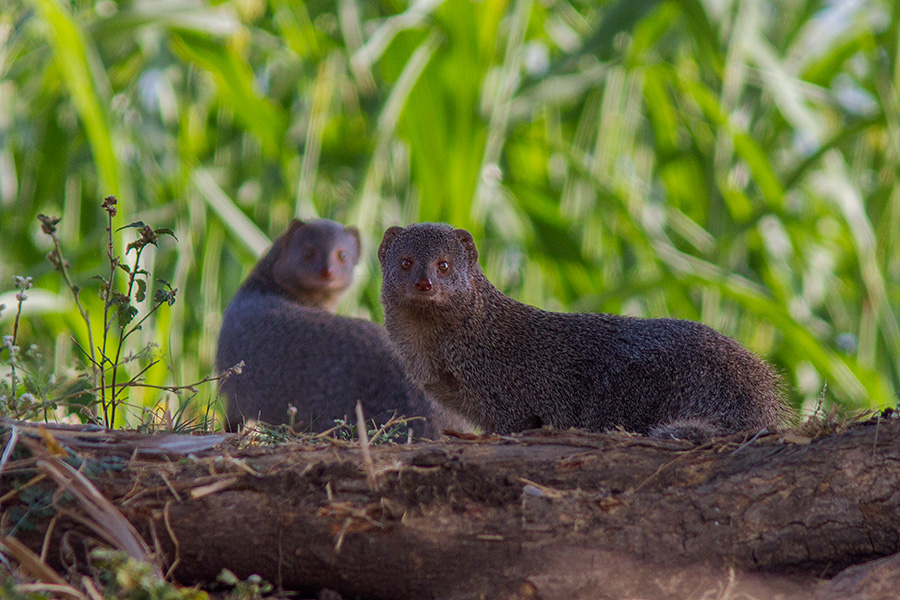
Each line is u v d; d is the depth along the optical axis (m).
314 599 4.39
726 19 15.59
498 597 4.08
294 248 9.90
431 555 4.20
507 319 7.09
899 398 5.14
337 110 17.16
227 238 16.95
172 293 5.52
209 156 19.45
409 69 14.43
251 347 8.95
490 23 14.42
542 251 18.03
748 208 17.25
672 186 19.59
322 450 4.58
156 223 16.30
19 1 16.17
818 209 19.83
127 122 16.08
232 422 9.01
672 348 6.53
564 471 4.44
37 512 4.17
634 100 17.22
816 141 16.95
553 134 18.09
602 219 17.89
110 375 8.23
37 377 6.04
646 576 4.07
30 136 17.38
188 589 3.75
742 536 4.14
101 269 16.36
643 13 14.82
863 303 16.45
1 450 4.28
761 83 16.78
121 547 3.96
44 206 19.25
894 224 17.42
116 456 4.50
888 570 3.86
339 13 15.53
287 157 16.53
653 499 4.24
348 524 4.18
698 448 4.57
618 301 16.73
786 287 18.66
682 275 15.88
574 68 15.75
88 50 13.18
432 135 14.84
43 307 13.89
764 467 4.32
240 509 4.25
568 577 4.06
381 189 17.31
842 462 4.25
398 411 8.36
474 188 14.94
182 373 14.75
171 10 14.52
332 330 8.84
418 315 7.08
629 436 4.81
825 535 4.16
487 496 4.29
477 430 7.48
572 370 6.85
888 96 16.08
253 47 18.69
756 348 18.41
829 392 15.84
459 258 7.11
